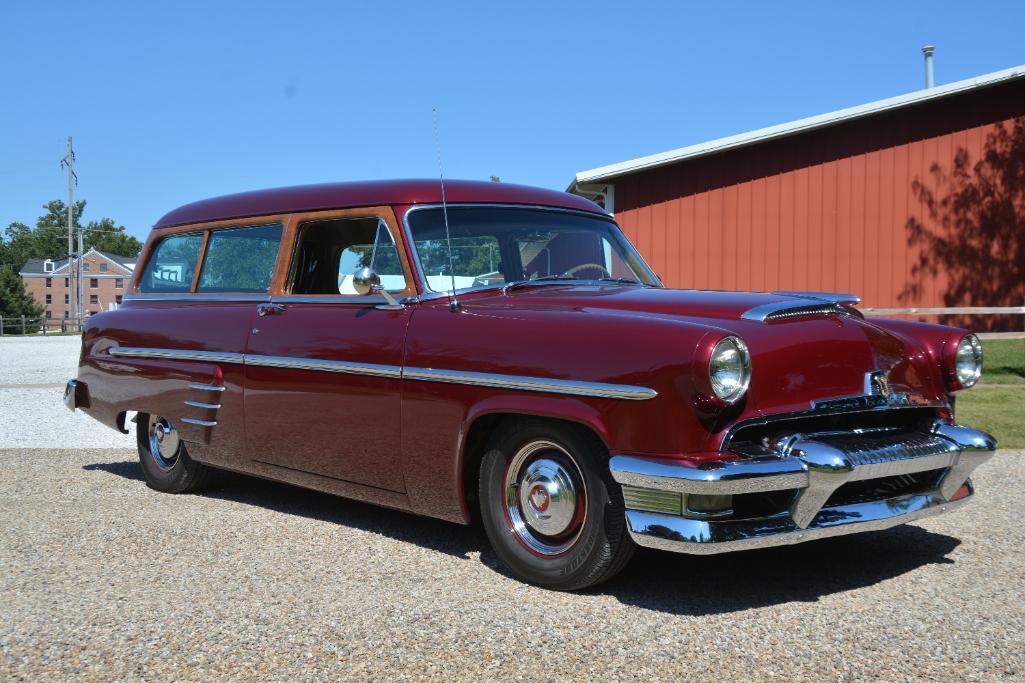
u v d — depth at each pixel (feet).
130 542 14.37
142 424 18.56
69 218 194.49
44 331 172.35
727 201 49.57
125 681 9.16
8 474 20.34
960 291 50.55
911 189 50.16
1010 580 12.24
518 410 11.61
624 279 15.17
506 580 12.33
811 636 10.21
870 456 10.96
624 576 12.46
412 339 13.04
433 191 14.25
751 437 10.92
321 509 16.74
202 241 17.53
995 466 20.15
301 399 14.60
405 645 10.01
